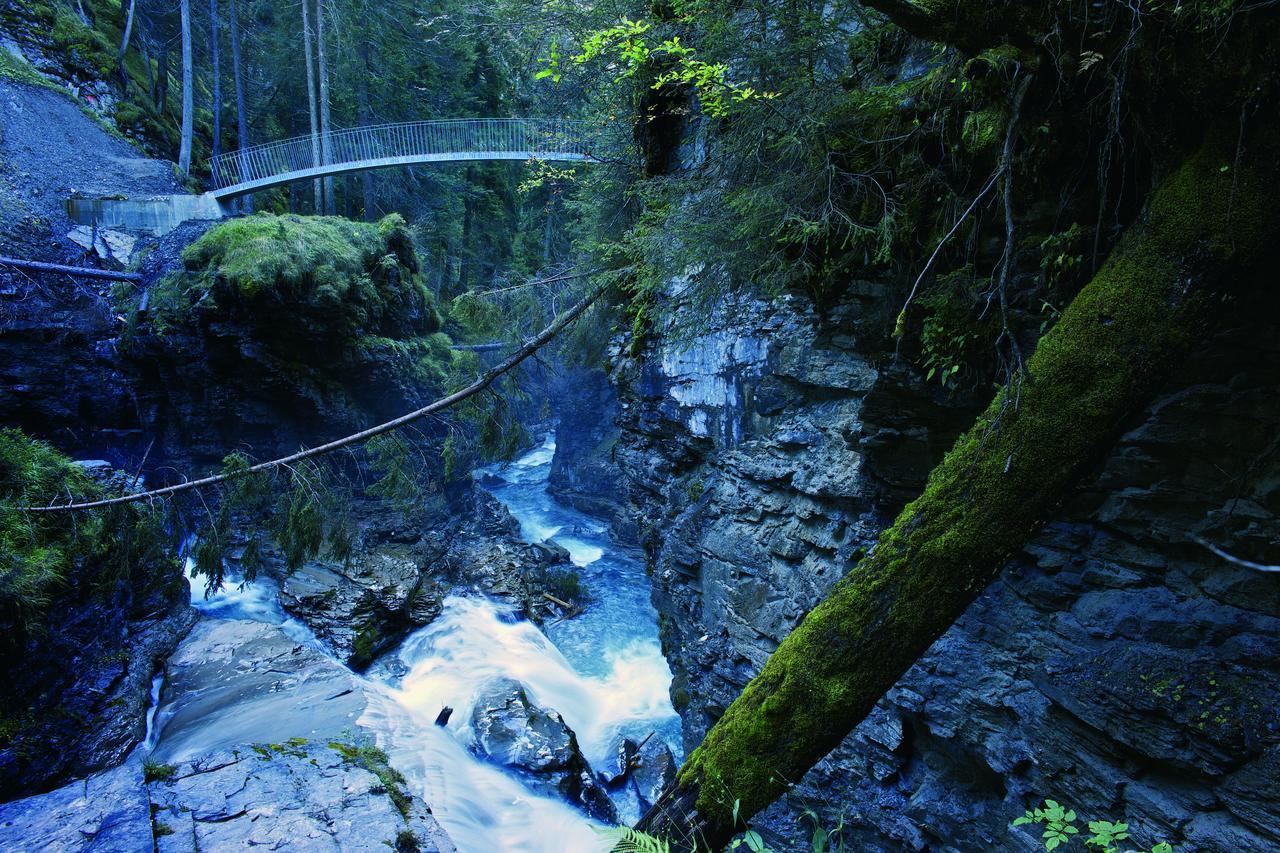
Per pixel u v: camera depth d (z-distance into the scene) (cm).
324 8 2072
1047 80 298
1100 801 389
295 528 770
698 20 477
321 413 1562
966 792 493
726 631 712
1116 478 387
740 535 712
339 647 1222
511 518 1995
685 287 665
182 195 1930
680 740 1077
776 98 436
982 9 286
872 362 512
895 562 320
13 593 809
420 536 1630
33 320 1438
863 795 557
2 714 820
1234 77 249
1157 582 382
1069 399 286
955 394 446
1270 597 334
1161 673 360
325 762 520
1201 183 266
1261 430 329
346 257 1590
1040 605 437
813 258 473
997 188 351
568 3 658
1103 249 338
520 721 1004
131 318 1470
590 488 2273
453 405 820
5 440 912
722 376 766
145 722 960
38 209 1630
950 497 312
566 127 963
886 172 408
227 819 438
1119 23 273
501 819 843
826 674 327
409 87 2483
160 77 2252
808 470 634
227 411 1510
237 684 1059
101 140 1947
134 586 1109
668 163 760
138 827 418
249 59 2575
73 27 2067
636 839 245
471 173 2706
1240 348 329
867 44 451
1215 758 339
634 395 929
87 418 1523
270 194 2353
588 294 793
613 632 1456
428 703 1110
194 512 1448
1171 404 355
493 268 2753
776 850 611
